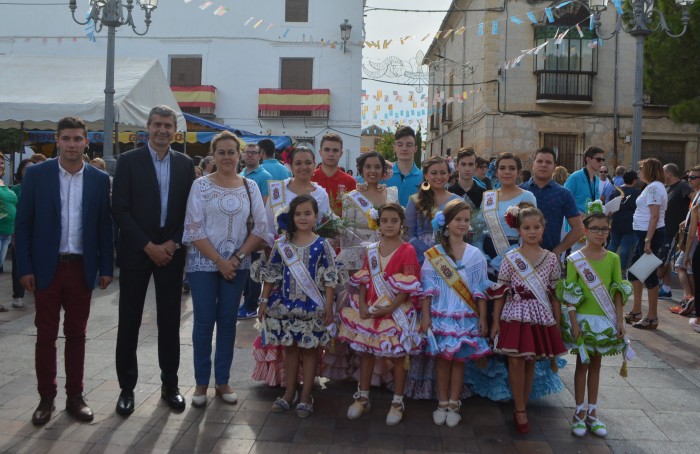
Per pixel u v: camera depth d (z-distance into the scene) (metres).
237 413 4.13
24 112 10.01
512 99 20.22
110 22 9.81
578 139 20.30
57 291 3.97
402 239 4.56
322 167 5.23
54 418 3.99
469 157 4.91
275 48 22.38
